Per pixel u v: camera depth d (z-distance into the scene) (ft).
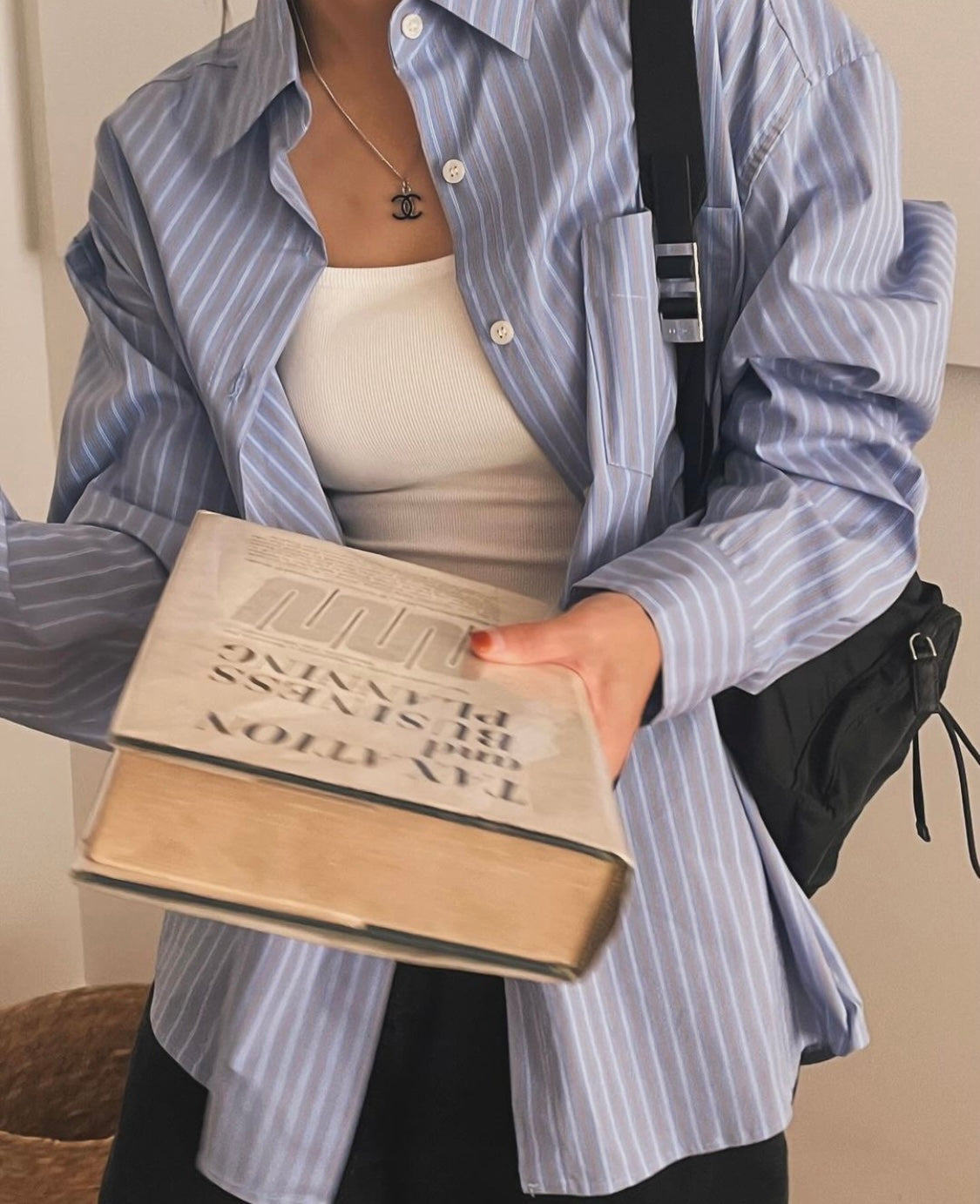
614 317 2.39
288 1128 2.56
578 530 2.43
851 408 2.41
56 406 5.54
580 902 1.45
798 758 2.60
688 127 2.40
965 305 4.05
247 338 2.61
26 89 5.11
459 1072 2.61
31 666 2.73
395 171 2.57
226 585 1.93
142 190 2.77
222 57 2.85
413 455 2.60
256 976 2.52
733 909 2.51
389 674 1.71
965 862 4.49
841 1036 2.72
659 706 2.15
